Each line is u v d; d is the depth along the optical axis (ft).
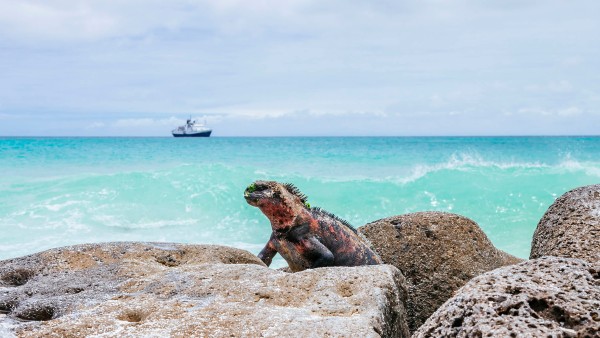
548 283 9.96
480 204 60.29
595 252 17.33
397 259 24.40
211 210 57.77
